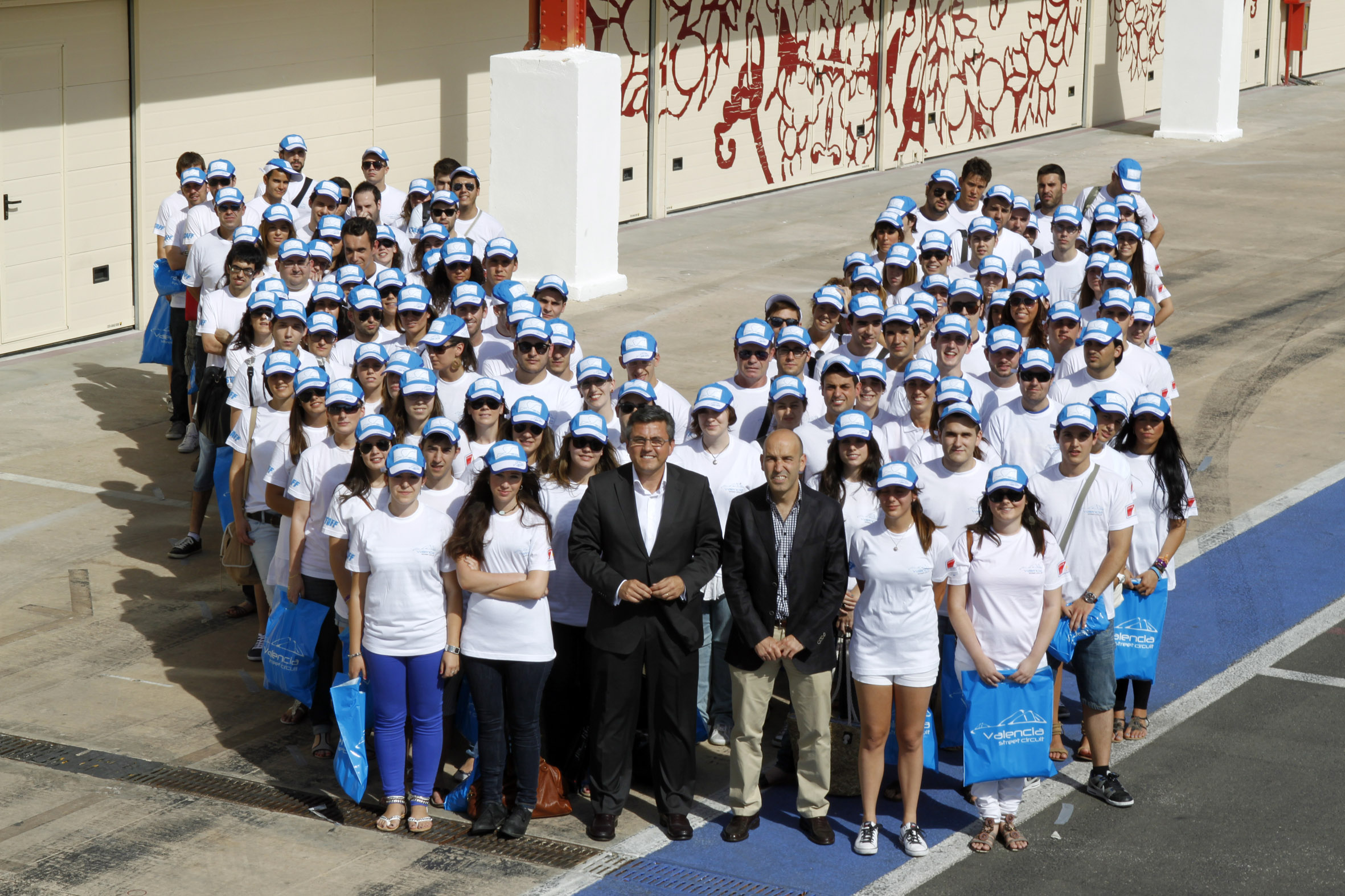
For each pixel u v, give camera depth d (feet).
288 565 24.79
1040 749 21.59
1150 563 24.63
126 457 39.17
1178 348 50.78
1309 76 130.52
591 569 22.09
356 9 57.36
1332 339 51.93
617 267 58.85
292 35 54.95
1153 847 22.06
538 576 21.99
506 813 22.76
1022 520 21.83
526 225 57.31
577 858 21.88
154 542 33.91
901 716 21.83
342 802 23.47
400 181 60.75
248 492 27.37
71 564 32.50
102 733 25.45
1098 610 23.07
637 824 22.99
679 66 72.59
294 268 32.68
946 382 23.82
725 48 75.10
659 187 72.84
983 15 93.20
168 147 50.96
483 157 64.64
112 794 23.41
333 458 24.03
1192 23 96.53
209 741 25.36
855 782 23.58
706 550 22.52
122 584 31.63
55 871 21.11
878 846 22.26
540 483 23.72
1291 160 89.61
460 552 21.81
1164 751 25.04
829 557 21.83
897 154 88.22
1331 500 36.94
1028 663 21.52
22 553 32.94
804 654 21.88
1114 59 107.45
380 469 22.65
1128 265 35.17
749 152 77.97
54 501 35.99
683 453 24.97
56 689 26.96
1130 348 30.63
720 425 24.56
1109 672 23.32
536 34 57.16
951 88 91.71
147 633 29.45
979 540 21.80
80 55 47.60
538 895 20.76
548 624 22.36
